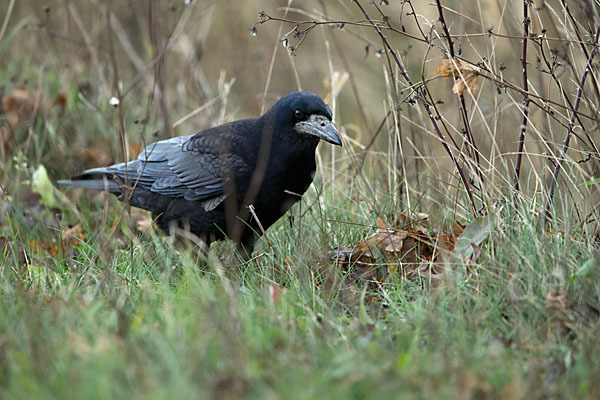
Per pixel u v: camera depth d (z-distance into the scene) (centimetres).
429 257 876
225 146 975
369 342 627
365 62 1688
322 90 1667
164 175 1027
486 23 1198
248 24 1756
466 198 947
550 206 847
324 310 733
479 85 1230
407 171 1141
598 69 913
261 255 921
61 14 1570
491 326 676
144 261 908
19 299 705
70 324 639
